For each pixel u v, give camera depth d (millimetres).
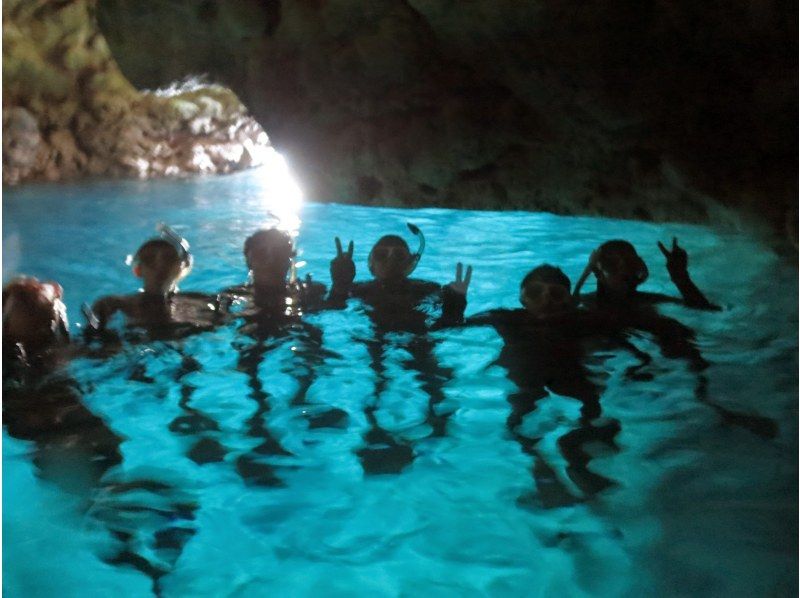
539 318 4562
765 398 3785
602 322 4613
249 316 4984
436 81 7426
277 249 5121
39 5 10508
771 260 5902
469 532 2879
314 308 5074
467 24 6637
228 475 3270
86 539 2879
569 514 2957
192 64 8172
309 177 8555
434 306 5031
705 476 3152
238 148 12422
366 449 3453
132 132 11430
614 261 4645
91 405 3859
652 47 5957
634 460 3293
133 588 2635
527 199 7539
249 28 7707
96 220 8398
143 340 4621
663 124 6348
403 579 2652
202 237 7574
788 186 6016
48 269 6578
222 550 2820
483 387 4008
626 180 6902
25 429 3635
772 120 5887
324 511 3025
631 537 2811
